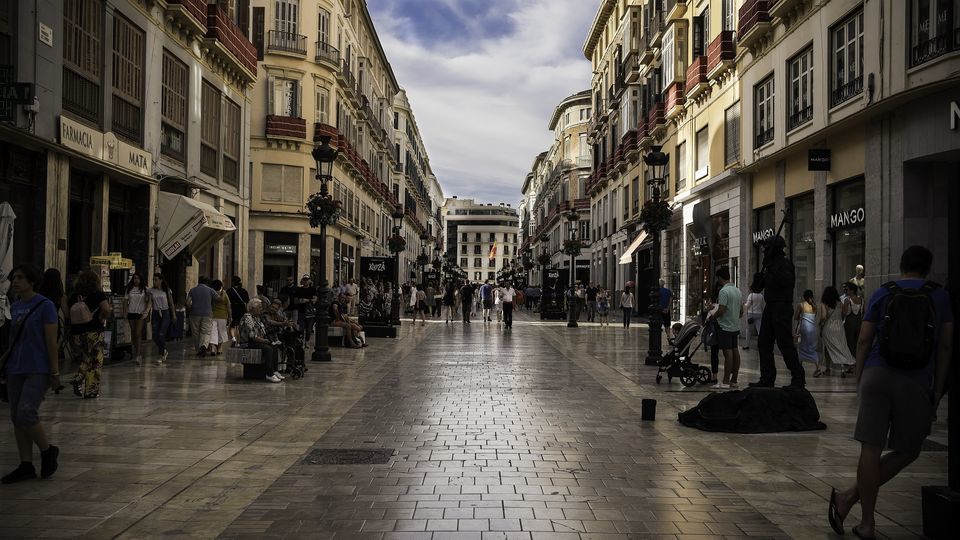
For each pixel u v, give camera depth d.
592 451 7.22
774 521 5.08
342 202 42.88
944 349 4.69
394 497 5.55
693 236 28.05
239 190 26.48
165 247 18.83
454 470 6.40
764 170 20.94
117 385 11.52
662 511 5.27
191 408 9.50
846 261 16.27
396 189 70.62
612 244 45.50
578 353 18.41
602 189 49.12
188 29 21.06
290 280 36.72
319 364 15.38
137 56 18.28
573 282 33.94
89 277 10.20
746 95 21.91
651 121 32.94
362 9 47.22
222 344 18.05
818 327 14.31
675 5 28.98
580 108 71.69
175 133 20.94
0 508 5.20
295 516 5.09
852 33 15.57
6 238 11.81
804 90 18.16
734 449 7.38
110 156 16.50
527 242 129.12
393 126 69.19
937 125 12.70
